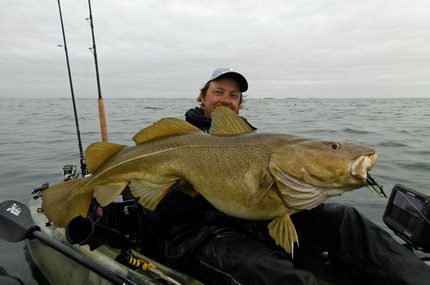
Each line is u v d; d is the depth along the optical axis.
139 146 1.04
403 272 0.94
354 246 1.02
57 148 4.31
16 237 1.22
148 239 1.17
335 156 0.82
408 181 2.66
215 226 1.04
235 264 0.89
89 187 1.07
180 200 1.01
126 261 1.07
